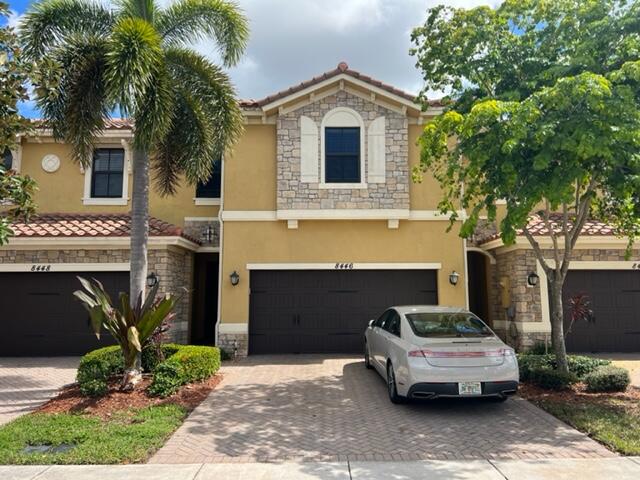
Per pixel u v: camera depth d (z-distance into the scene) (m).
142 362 9.61
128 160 15.35
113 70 8.20
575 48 8.70
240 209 13.59
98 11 9.91
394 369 7.94
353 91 13.77
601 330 13.31
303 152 13.52
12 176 5.55
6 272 13.33
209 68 10.41
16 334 13.25
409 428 6.83
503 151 6.95
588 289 13.43
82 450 5.80
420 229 13.60
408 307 9.41
